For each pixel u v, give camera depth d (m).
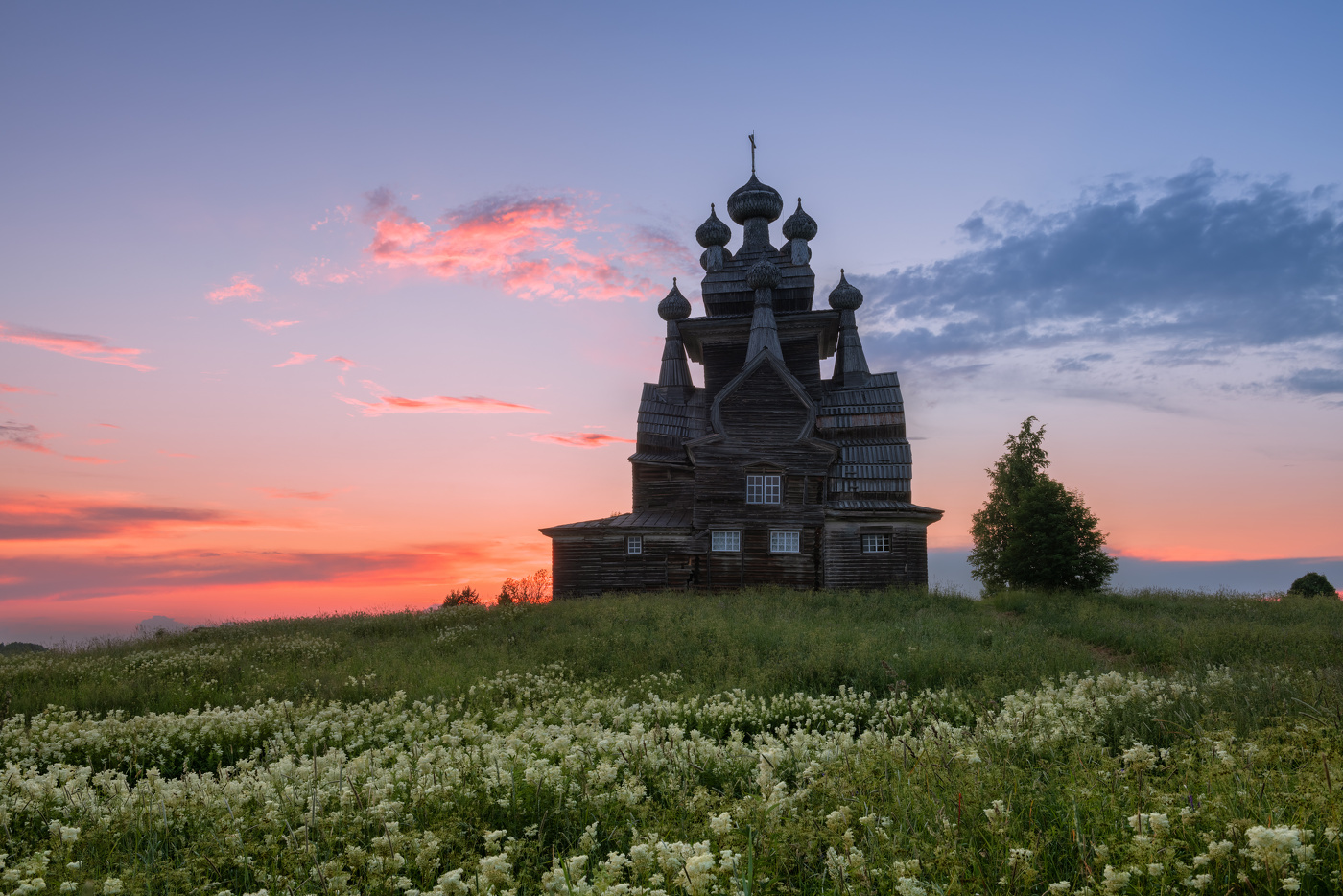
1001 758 6.56
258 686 14.24
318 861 4.86
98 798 6.51
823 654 14.98
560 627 22.78
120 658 19.06
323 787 6.29
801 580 36.53
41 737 9.66
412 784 6.20
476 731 8.42
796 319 42.38
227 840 5.10
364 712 11.00
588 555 37.44
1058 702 9.11
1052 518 32.69
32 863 4.48
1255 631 17.69
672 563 37.03
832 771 6.14
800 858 4.59
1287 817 4.53
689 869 3.55
